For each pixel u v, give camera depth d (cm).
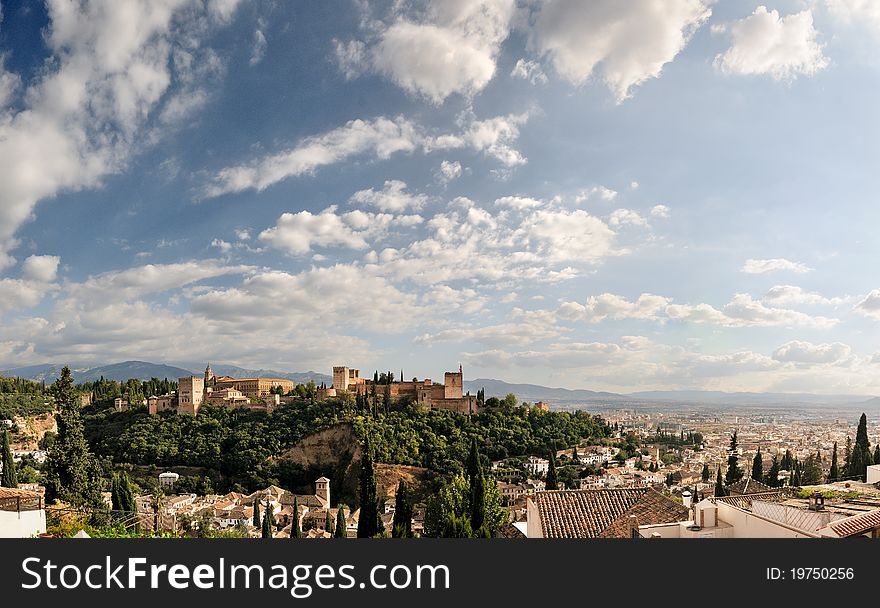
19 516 3200
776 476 10675
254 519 11012
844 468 10288
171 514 9631
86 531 3466
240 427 18012
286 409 18638
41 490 8356
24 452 16800
